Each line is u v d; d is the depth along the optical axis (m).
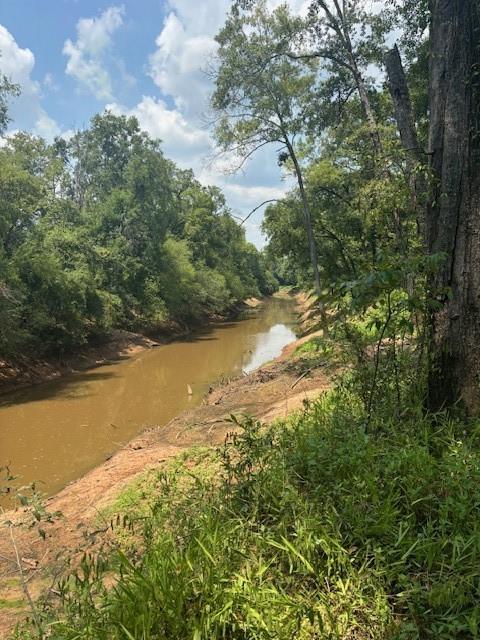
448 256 4.80
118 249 31.06
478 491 3.35
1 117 18.92
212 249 48.88
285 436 4.93
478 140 4.71
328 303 5.05
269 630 2.51
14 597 4.26
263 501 3.68
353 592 2.74
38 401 16.73
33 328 20.80
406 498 3.41
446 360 4.82
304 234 20.73
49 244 24.70
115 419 14.07
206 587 2.71
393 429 4.37
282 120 17.11
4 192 22.36
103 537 4.47
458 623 2.48
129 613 2.58
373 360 5.43
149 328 31.94
